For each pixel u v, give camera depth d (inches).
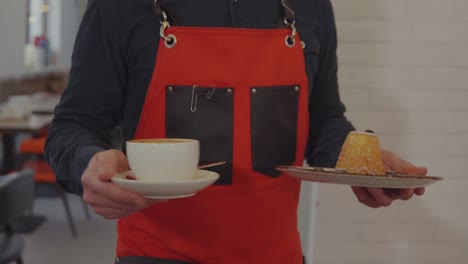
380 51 127.5
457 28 127.3
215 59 65.7
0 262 124.3
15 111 237.5
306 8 70.6
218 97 65.7
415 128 129.4
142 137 66.2
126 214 52.0
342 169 62.3
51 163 62.3
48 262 200.5
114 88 65.9
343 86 128.1
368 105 128.6
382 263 133.5
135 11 65.0
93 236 230.7
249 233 67.0
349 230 132.7
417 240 133.2
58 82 380.5
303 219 135.3
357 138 64.3
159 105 65.4
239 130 66.1
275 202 67.7
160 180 51.3
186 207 65.7
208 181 50.1
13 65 324.2
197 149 53.0
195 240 66.2
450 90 128.6
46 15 418.9
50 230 236.2
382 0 126.4
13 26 322.7
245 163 66.4
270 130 66.9
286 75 67.7
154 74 64.9
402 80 128.3
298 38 68.7
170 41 65.0
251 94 66.3
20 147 242.4
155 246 66.5
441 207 132.2
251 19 67.3
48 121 234.4
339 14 126.7
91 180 49.8
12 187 125.1
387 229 132.8
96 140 61.6
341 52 127.4
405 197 61.3
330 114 75.2
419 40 127.4
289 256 69.2
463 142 130.0
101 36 65.1
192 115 65.4
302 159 69.9
